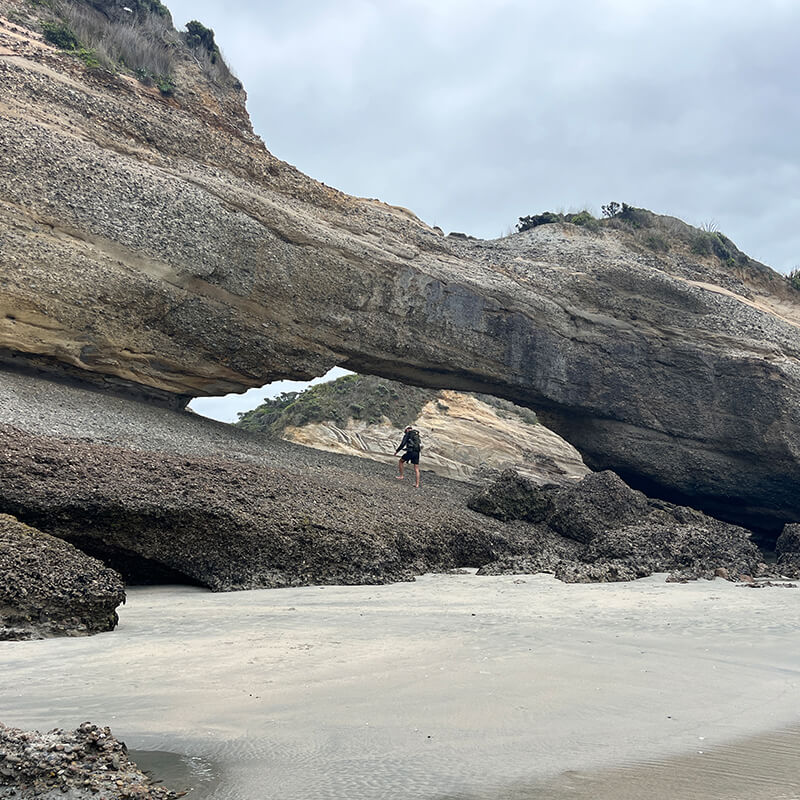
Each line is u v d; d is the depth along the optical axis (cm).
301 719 488
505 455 3584
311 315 2305
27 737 397
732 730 481
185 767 404
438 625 855
